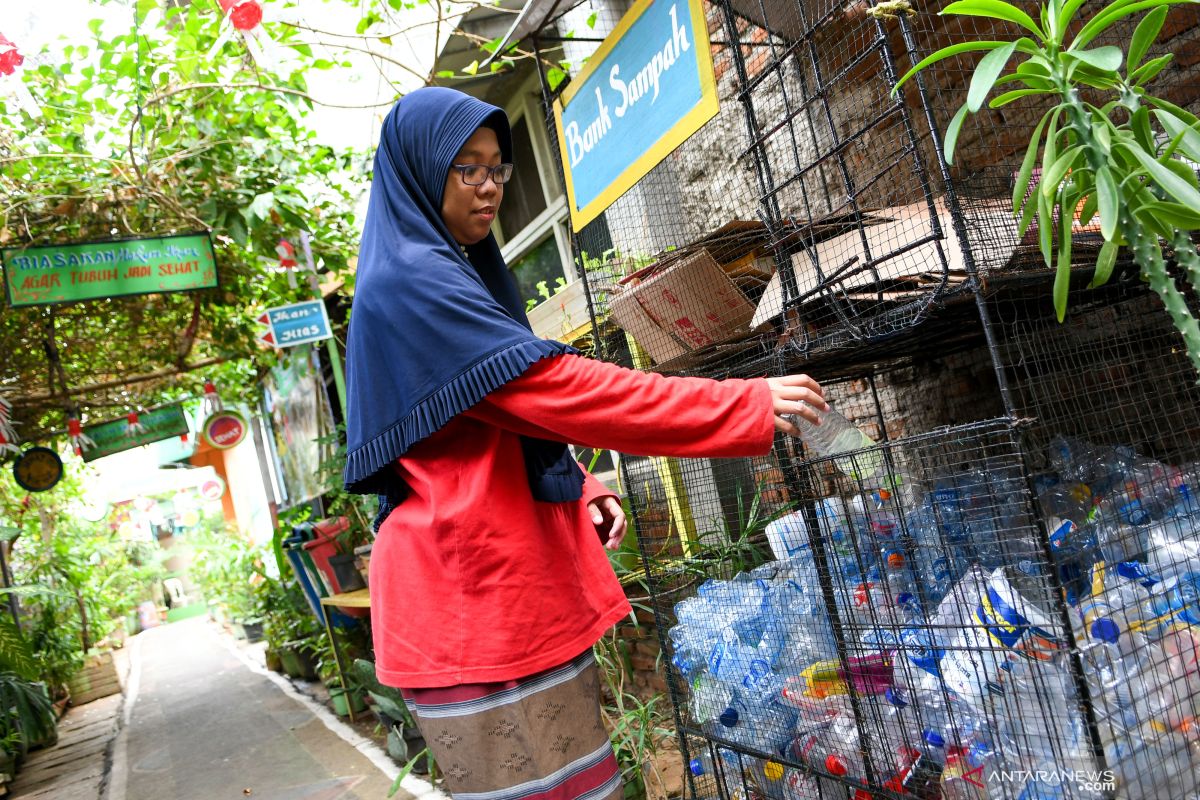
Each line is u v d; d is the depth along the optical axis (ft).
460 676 4.29
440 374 4.23
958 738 5.50
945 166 4.95
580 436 4.20
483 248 5.28
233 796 13.51
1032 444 6.94
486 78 16.93
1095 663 4.87
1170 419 7.06
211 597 54.44
